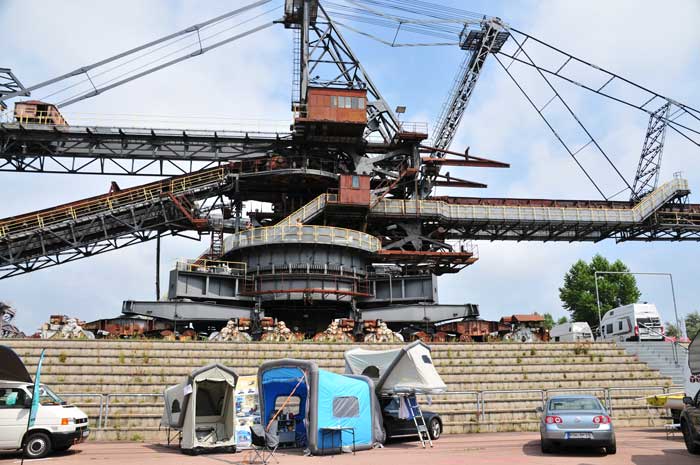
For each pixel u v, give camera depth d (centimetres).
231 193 5016
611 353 3219
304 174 4756
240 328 3503
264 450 1664
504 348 3198
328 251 4409
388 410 1958
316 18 5434
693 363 1858
